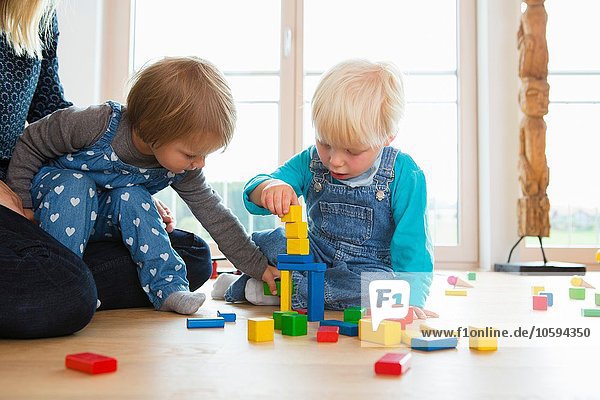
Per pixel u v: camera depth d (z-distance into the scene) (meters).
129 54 2.62
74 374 0.66
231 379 0.65
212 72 1.16
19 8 1.08
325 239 1.33
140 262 1.20
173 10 2.68
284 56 2.62
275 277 1.29
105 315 1.12
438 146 2.65
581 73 2.62
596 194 2.60
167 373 0.67
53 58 1.35
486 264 2.52
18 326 0.84
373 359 0.76
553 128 2.62
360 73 1.17
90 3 2.47
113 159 1.19
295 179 1.35
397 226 1.25
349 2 2.66
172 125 1.08
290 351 0.80
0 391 0.59
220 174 2.63
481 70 2.59
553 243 2.58
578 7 2.62
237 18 2.67
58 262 0.89
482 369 0.71
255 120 2.64
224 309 1.25
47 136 1.17
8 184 1.17
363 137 1.13
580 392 0.62
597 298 1.28
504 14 2.52
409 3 2.66
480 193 2.60
